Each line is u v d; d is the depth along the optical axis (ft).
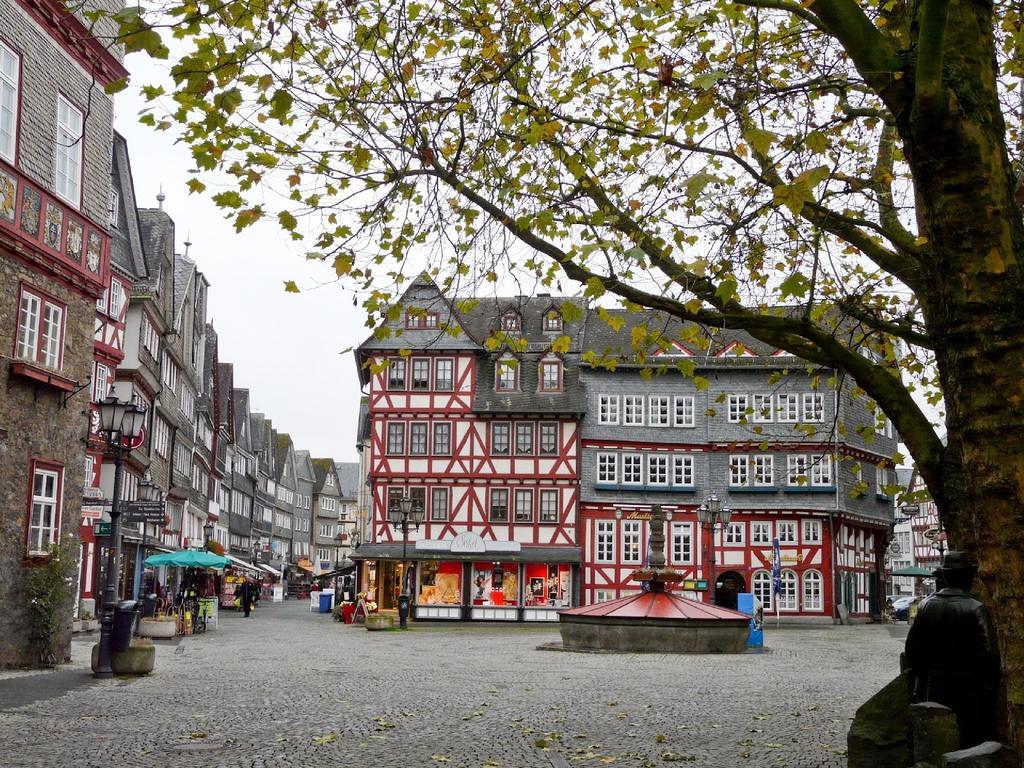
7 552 57.67
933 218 18.84
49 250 61.36
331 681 55.42
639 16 27.99
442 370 163.53
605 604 88.94
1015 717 16.60
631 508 164.45
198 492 206.08
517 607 156.46
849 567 172.55
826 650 93.09
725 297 22.52
